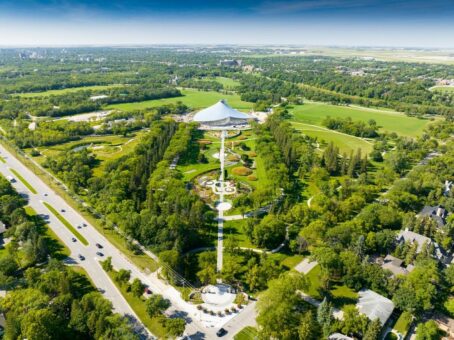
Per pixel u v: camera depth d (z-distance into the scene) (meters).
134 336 118.12
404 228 198.75
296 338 125.81
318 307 146.12
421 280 146.25
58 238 188.50
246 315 142.75
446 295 149.75
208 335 132.50
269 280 155.00
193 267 167.75
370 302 143.75
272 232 185.12
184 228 183.50
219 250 182.50
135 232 185.88
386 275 156.12
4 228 187.62
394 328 136.88
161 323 135.38
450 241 187.25
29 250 164.12
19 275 159.12
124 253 178.25
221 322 138.75
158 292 152.75
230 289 155.50
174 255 158.75
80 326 123.69
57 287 141.88
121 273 151.50
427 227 189.75
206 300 149.12
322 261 159.50
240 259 173.50
